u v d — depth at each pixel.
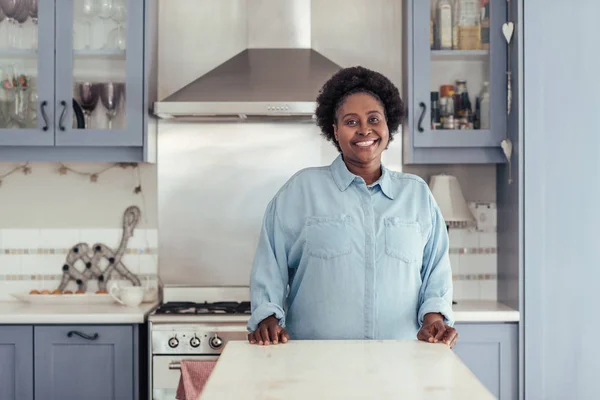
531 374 3.47
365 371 1.56
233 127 3.95
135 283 3.95
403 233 2.18
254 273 2.21
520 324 3.48
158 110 3.54
